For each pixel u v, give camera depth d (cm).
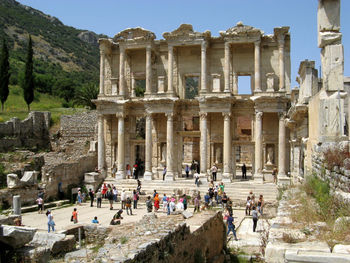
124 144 4819
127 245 1237
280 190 3369
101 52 4869
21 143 5103
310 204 1536
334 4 1972
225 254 2100
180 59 4766
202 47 4478
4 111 6700
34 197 3641
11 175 3419
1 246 1180
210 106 4372
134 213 3372
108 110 4719
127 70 4928
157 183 4356
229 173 4262
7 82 6562
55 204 3769
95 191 4375
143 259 1152
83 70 17800
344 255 888
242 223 2941
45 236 1636
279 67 4341
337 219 1181
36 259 1168
